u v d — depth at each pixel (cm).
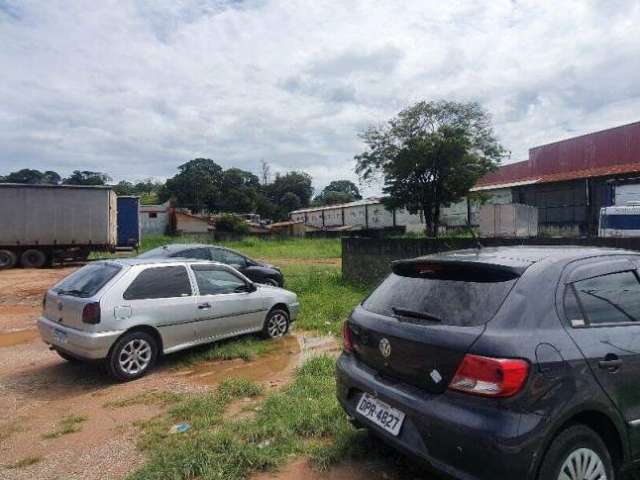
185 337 615
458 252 349
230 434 381
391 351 296
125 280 562
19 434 412
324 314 923
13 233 2059
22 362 636
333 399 460
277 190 10369
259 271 1133
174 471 329
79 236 2142
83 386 538
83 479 335
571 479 248
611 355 271
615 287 305
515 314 258
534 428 234
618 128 3312
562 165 3712
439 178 3275
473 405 245
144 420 438
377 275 1251
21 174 10269
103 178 11138
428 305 296
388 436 286
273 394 490
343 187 13362
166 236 5275
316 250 3481
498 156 3294
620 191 1491
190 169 9788
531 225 2041
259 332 741
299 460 357
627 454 275
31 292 1312
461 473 245
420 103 3225
